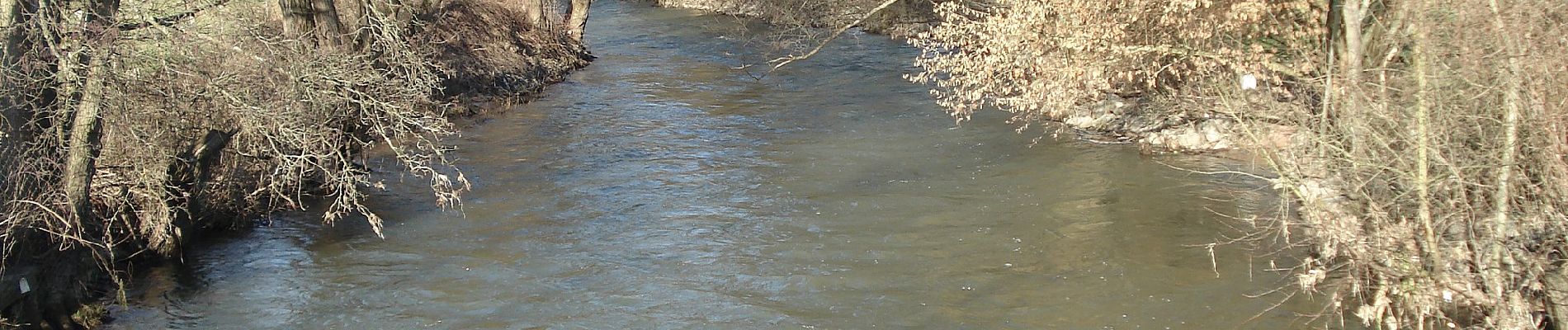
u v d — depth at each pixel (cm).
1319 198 913
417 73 1300
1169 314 945
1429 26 814
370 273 1084
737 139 1691
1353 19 948
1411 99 841
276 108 1029
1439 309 837
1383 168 833
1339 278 991
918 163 1499
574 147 1661
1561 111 752
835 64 2469
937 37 1802
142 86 980
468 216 1281
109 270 981
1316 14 1302
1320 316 919
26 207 873
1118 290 1007
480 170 1516
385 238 1197
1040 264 1084
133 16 947
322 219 1270
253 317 974
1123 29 1520
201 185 1147
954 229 1202
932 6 2900
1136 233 1162
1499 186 779
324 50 1118
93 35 905
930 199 1321
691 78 2352
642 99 2094
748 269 1087
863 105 1947
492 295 1024
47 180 918
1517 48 757
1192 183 1345
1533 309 802
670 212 1288
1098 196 1308
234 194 1230
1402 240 842
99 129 954
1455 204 816
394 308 994
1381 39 985
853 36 2912
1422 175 805
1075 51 1549
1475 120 785
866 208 1290
